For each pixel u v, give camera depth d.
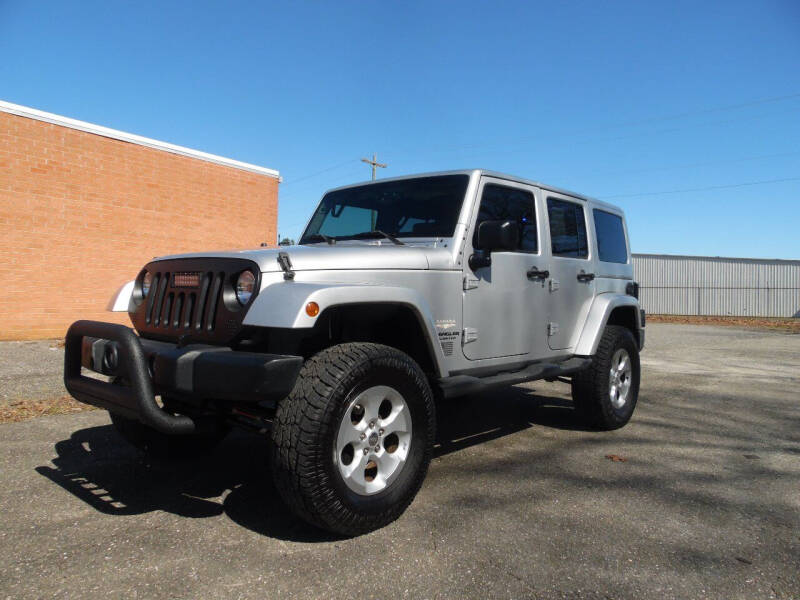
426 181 4.13
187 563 2.53
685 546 2.77
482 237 3.54
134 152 11.48
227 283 2.92
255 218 13.70
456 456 4.23
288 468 2.59
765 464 4.11
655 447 4.54
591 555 2.66
